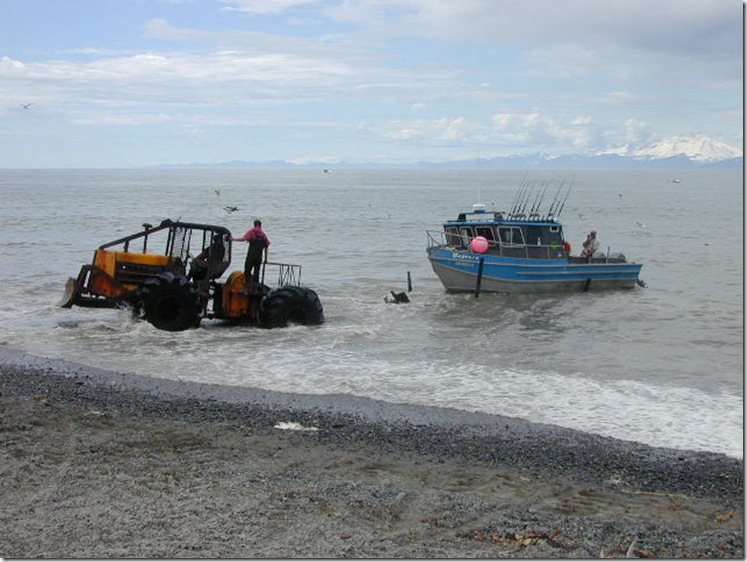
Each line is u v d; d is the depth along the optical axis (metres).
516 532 6.89
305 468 8.62
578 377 13.55
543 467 9.10
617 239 45.25
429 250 24.22
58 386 12.19
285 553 6.30
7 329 16.91
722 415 11.39
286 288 17.75
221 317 17.48
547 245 24.41
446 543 6.61
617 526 7.17
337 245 38.56
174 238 17.95
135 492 7.56
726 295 24.14
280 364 14.25
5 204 80.31
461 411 11.41
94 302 17.00
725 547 6.70
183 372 13.57
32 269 27.56
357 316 19.55
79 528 6.71
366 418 10.96
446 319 19.41
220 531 6.70
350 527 6.88
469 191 142.00
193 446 9.21
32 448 8.81
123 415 10.61
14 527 6.71
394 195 120.00
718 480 8.83
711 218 65.06
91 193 117.88
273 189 150.25
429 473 8.69
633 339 17.03
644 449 9.87
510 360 14.84
